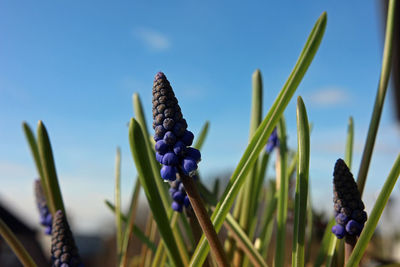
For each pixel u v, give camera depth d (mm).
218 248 139
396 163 147
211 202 233
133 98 255
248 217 246
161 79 140
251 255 211
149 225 300
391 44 194
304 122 169
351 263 147
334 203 154
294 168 291
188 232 253
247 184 248
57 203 208
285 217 228
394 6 194
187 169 132
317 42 169
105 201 298
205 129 313
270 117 172
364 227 148
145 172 171
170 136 134
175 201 182
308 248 279
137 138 168
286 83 170
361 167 192
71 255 169
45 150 207
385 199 147
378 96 193
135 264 395
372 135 191
